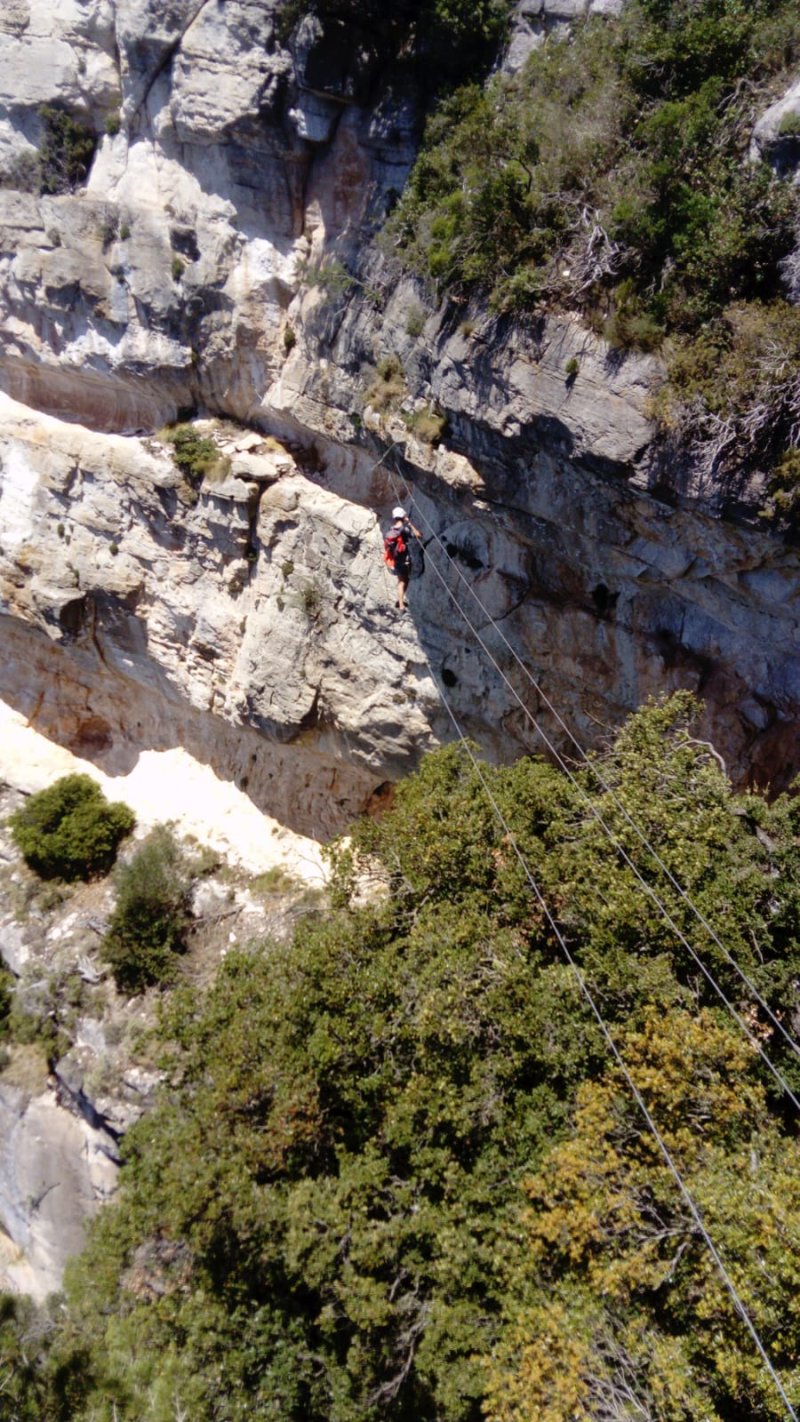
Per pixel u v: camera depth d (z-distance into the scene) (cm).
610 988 1381
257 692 2348
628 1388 1123
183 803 2797
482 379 1656
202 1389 1598
